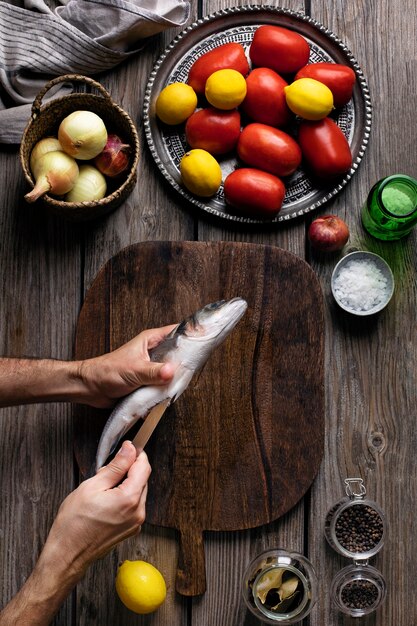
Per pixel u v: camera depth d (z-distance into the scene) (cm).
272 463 130
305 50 129
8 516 133
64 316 135
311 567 126
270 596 124
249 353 131
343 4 136
